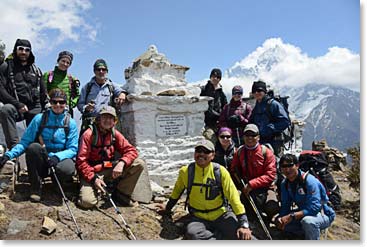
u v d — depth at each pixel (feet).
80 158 19.67
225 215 18.53
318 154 24.45
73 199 20.26
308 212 19.01
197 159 18.45
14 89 22.00
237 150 21.99
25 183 21.57
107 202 20.89
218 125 29.60
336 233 22.50
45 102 23.26
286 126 24.41
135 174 21.49
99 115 20.24
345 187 34.35
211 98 29.63
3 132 21.68
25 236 16.14
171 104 27.50
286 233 19.95
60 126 20.15
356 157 32.45
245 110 28.35
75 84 25.89
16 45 22.16
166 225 19.54
